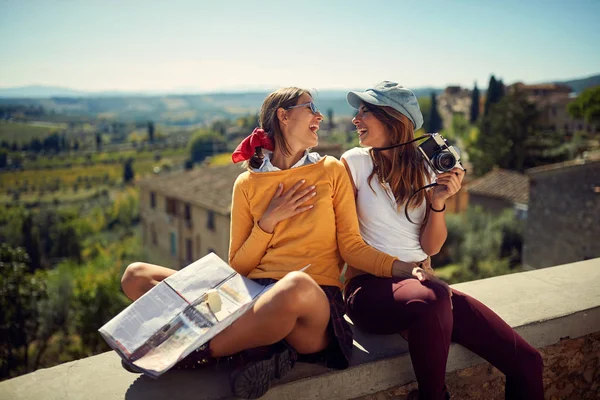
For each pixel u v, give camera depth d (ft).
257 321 5.49
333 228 6.66
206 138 427.74
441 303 5.87
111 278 56.95
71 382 5.96
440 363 5.82
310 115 6.59
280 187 6.50
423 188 6.97
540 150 152.15
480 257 73.97
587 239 57.88
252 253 6.57
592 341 8.38
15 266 48.88
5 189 415.85
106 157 569.23
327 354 6.22
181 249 86.33
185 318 5.66
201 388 5.74
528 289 8.95
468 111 366.22
